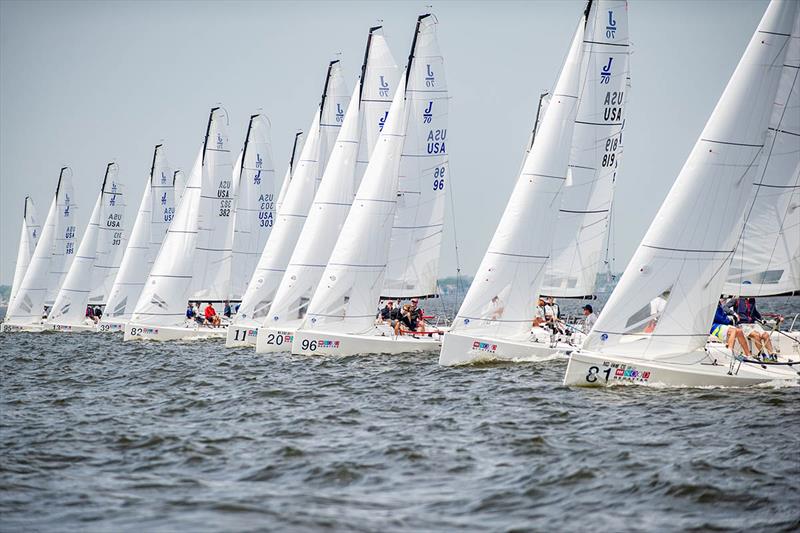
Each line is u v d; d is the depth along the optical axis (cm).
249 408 8744
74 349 15988
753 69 8731
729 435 7038
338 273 12269
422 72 12838
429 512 5272
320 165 15275
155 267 16925
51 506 5419
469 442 6962
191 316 17388
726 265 8838
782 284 9338
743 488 5650
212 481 5975
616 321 9012
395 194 12394
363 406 8675
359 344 12275
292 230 15188
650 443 6831
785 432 7094
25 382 11288
